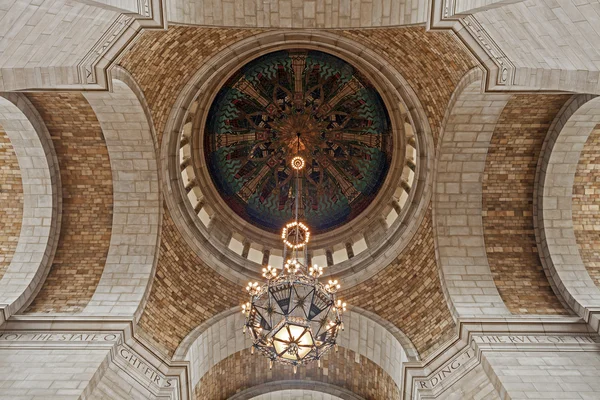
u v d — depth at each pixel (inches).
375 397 604.7
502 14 335.9
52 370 434.3
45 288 532.1
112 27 374.0
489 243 554.6
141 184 559.5
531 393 408.5
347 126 744.3
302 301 405.1
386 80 589.0
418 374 486.6
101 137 527.2
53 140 529.3
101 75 398.6
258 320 431.2
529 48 349.7
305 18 440.1
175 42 462.6
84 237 563.5
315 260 698.8
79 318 492.1
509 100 477.4
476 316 498.0
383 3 428.5
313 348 402.6
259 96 722.2
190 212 607.5
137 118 504.1
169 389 476.1
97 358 452.8
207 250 607.8
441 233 559.2
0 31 293.9
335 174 754.2
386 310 576.7
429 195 565.9
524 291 526.6
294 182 776.9
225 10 431.5
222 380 611.8
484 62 403.2
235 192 741.3
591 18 278.8
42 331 481.1
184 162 679.1
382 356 566.9
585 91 335.0
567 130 503.8
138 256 554.6
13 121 490.6
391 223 666.8
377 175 729.0
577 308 497.7
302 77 709.9
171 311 551.8
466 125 513.3
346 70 687.7
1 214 551.2
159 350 510.6
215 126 722.2
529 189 557.0
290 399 637.9
